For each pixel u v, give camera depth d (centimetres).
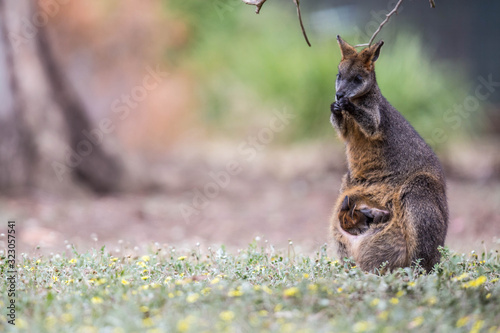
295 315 522
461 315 534
